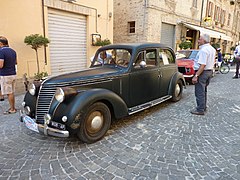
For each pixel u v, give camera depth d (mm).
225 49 25594
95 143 3244
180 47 13859
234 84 8781
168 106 5340
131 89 4043
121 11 13086
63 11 8023
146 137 3469
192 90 7453
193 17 16266
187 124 4086
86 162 2699
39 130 3041
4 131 3686
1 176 2400
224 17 22953
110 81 3617
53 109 2963
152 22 12133
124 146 3145
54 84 3096
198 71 4387
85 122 3074
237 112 4910
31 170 2520
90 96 3061
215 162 2725
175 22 14172
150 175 2432
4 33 6254
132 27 13031
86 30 9156
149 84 4508
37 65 7012
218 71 12969
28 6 6746
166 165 2639
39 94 3150
